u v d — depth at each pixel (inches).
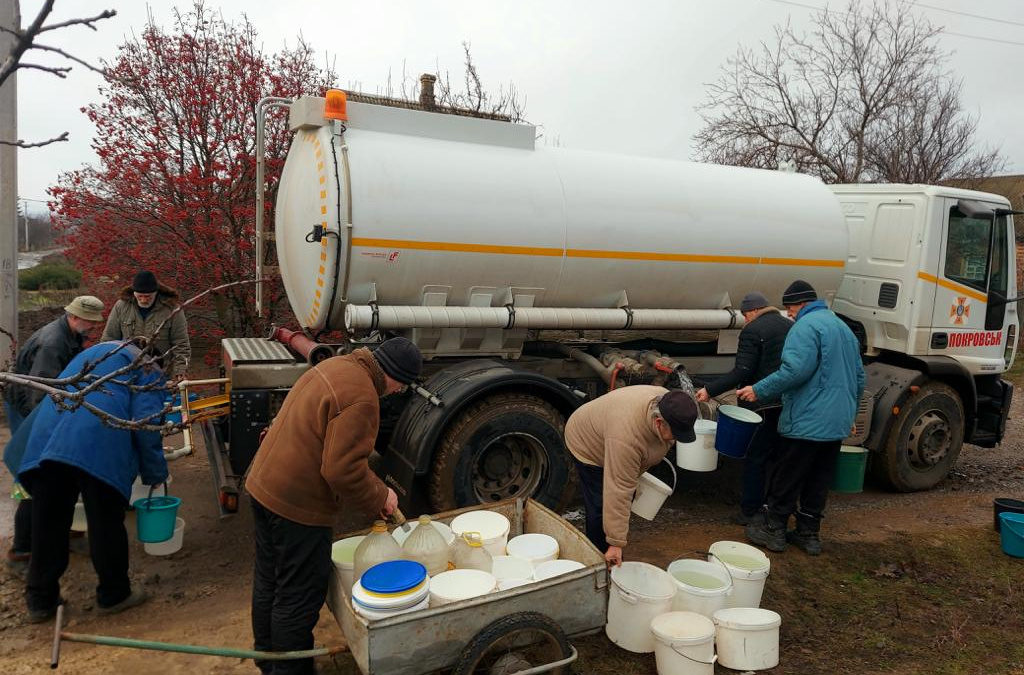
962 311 235.9
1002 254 244.7
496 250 177.6
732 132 697.6
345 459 100.3
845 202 248.1
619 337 225.9
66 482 130.3
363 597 97.6
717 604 128.0
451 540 124.5
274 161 306.2
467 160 179.5
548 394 179.9
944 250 228.7
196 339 379.9
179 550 169.9
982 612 150.3
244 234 313.6
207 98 308.5
